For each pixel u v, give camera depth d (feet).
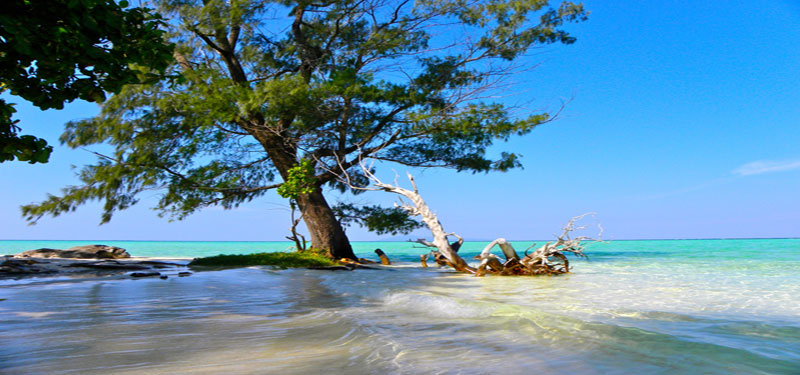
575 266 44.27
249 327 12.26
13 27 12.71
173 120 55.83
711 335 11.34
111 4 14.99
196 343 10.25
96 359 8.80
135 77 15.89
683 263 47.39
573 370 8.02
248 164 62.28
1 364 8.41
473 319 13.52
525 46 56.29
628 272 36.50
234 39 60.29
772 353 9.35
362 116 55.47
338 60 59.77
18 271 31.12
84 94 15.38
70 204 55.21
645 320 13.82
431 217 43.19
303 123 56.49
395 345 9.78
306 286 24.47
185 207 59.06
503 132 53.62
